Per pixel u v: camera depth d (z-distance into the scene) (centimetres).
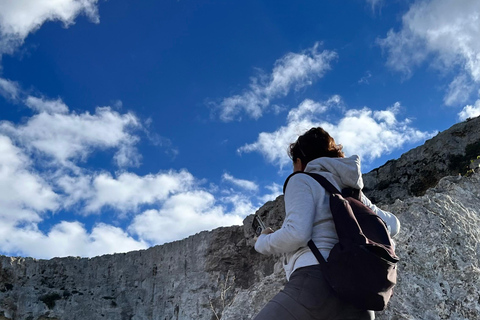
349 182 305
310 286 271
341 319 269
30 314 4784
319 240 284
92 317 4800
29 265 5053
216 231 4353
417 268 497
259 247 303
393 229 344
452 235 527
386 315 454
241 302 571
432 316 456
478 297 466
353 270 259
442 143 2956
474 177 660
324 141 332
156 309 4547
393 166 3219
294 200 290
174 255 4666
